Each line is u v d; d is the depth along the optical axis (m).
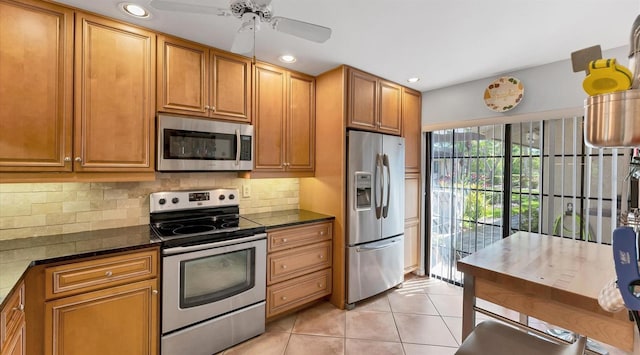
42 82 1.70
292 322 2.59
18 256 1.57
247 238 2.27
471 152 3.27
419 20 1.92
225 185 2.78
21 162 1.65
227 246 2.16
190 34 2.14
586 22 1.91
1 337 1.15
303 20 1.92
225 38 2.20
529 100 2.72
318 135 2.99
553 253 1.73
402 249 3.31
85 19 1.83
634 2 1.67
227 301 2.19
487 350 1.19
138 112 2.02
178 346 1.97
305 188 3.18
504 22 1.93
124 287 1.78
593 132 0.68
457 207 3.40
